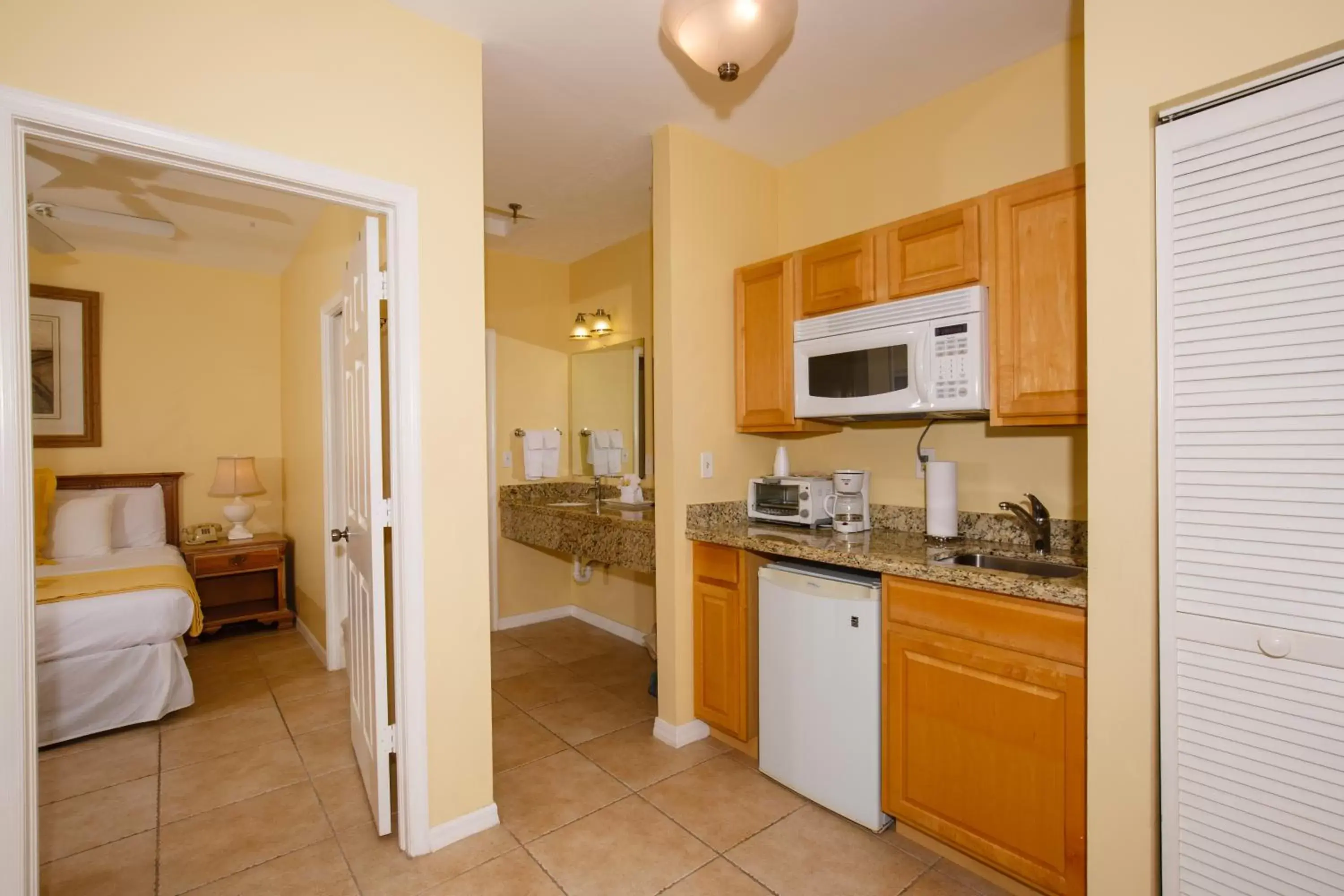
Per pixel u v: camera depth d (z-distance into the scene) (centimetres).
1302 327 119
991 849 167
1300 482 120
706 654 254
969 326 194
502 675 334
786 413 251
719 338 269
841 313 231
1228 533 128
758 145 271
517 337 425
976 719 170
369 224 187
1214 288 128
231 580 433
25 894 127
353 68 173
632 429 391
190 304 432
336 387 339
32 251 381
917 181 241
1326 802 118
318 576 364
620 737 263
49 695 256
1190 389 131
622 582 404
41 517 352
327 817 209
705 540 249
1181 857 135
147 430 418
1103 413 141
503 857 186
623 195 325
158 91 144
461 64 194
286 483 448
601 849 190
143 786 229
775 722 222
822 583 206
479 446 199
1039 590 155
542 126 254
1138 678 138
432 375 189
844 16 188
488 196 326
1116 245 138
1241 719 127
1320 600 118
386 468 214
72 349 392
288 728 277
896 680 189
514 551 424
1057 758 154
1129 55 135
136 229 307
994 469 225
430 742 189
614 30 194
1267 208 122
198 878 178
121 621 269
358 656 229
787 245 289
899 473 254
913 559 191
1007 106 216
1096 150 141
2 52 127
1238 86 124
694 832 198
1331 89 115
